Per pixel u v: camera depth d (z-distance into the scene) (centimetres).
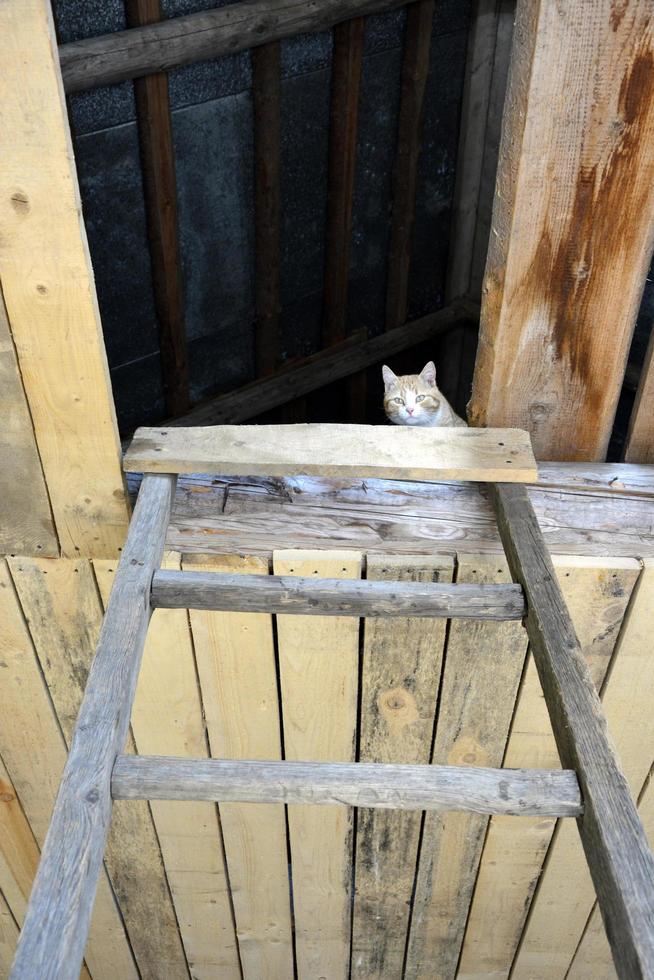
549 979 277
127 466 164
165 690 199
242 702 201
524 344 163
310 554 170
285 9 429
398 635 184
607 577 172
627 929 86
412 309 650
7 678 200
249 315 559
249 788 102
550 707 117
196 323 531
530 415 173
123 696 112
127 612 126
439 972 279
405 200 572
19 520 174
